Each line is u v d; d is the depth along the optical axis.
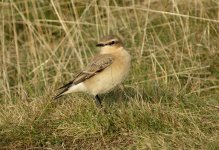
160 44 19.80
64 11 21.78
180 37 20.27
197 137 13.67
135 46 20.06
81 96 16.77
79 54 19.05
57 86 18.06
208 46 19.61
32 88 18.44
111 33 20.61
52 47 21.19
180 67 18.75
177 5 20.92
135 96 16.05
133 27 21.33
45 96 16.72
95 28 21.28
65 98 16.69
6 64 19.72
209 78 18.50
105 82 15.72
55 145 14.23
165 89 16.91
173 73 18.23
